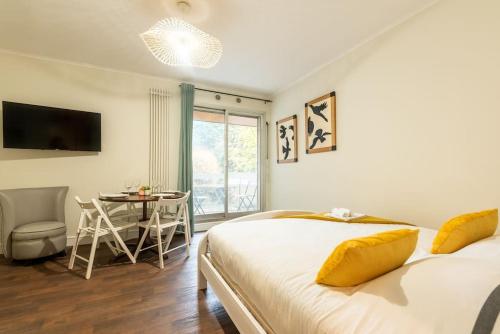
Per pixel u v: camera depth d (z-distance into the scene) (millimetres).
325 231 1649
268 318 995
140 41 2666
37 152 2941
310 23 2340
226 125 4180
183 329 1488
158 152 3586
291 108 3918
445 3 1959
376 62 2520
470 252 1064
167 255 2773
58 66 3070
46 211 2781
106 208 3025
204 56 2344
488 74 1726
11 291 1922
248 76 3617
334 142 3010
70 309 1682
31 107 2838
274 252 1238
